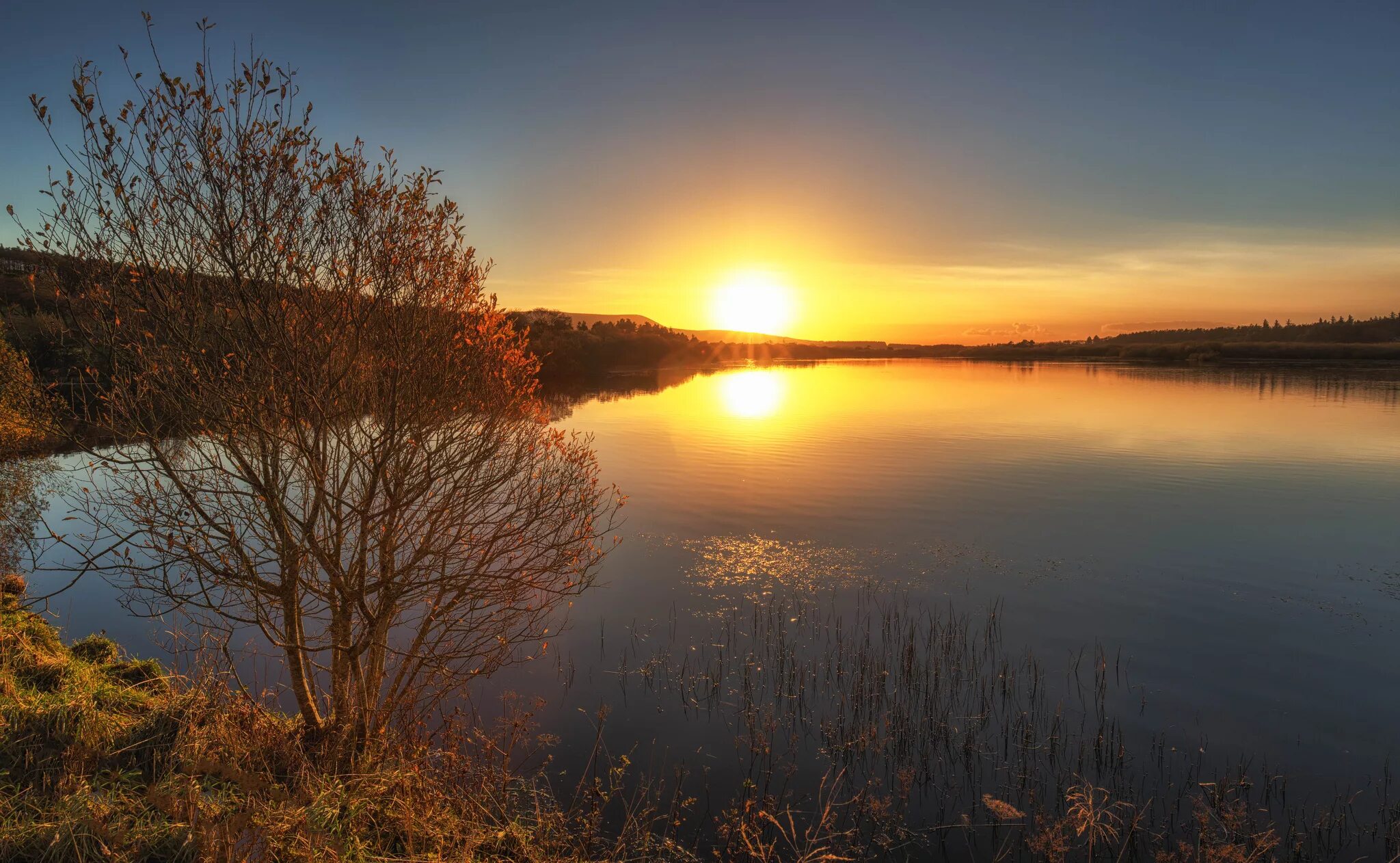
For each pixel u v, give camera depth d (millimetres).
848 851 7426
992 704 10508
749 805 7699
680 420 43656
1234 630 13242
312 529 5957
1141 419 43562
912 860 7324
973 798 8391
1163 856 7340
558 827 6973
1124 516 21203
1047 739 9633
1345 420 42062
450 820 5992
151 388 5320
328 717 6848
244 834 4699
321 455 5984
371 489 6156
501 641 7488
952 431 38719
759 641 12547
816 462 29719
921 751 9281
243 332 5531
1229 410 48000
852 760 9125
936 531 19609
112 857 4270
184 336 5328
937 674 11047
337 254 5711
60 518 17312
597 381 82562
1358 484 25234
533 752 8930
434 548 6707
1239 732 9852
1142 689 10992
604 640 12500
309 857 4570
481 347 6676
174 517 5543
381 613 6484
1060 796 8422
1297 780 8773
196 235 5234
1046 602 14633
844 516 21094
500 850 6016
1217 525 20250
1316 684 11188
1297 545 18344
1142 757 9242
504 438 6941
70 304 5082
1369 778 8836
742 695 10641
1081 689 11016
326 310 5734
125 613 12461
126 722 6113
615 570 16344
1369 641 12727
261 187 5355
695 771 8789
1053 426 40438
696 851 7297
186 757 5578
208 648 8148
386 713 6832
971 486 25266
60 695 6395
